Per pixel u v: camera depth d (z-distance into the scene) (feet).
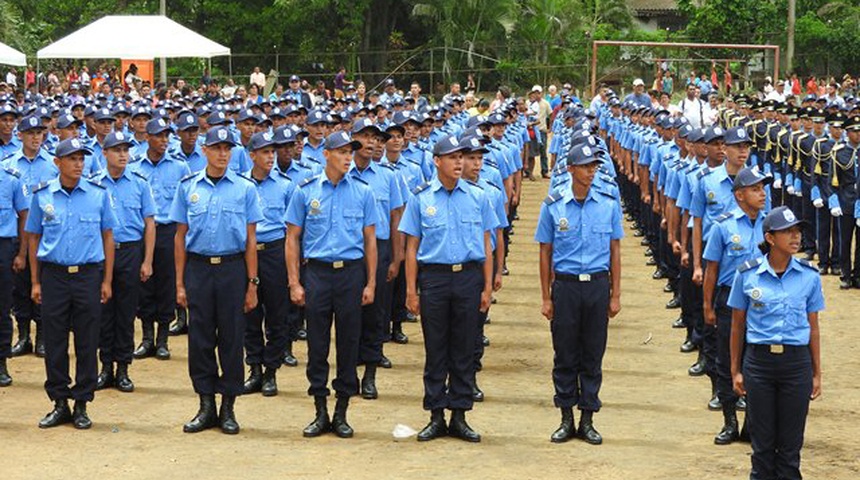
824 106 73.10
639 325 51.72
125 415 36.29
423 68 172.14
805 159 65.77
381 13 176.14
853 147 59.11
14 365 43.65
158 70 170.09
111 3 175.32
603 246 32.60
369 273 33.88
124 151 39.32
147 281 44.19
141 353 44.55
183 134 45.19
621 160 85.51
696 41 167.43
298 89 86.79
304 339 48.34
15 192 39.50
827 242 63.57
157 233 43.86
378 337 38.70
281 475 29.94
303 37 178.09
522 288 60.54
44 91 105.50
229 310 33.83
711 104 94.63
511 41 167.43
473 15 166.40
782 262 27.04
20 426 34.88
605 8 174.19
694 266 38.93
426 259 32.78
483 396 38.81
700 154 42.60
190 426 34.17
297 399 38.60
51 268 34.04
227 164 33.88
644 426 35.42
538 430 34.83
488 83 167.43
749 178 32.53
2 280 39.68
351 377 33.81
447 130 60.08
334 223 33.37
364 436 33.91
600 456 31.91
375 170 39.14
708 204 38.11
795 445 27.20
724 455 32.14
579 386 33.55
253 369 39.75
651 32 185.16
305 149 48.19
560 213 32.58
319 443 33.12
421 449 32.48
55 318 34.19
